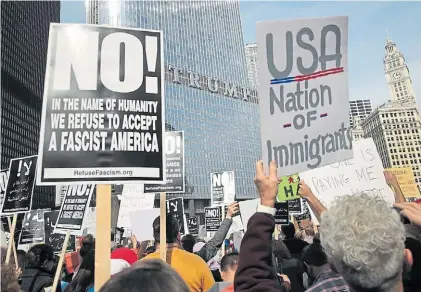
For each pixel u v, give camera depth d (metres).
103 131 3.72
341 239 1.60
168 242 4.41
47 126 3.62
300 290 5.27
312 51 3.48
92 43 3.85
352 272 1.58
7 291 2.76
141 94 3.90
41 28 136.25
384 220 1.60
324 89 3.48
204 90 118.50
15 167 8.88
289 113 3.40
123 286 1.23
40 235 13.02
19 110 112.12
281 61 3.44
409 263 1.93
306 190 3.70
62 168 3.58
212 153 114.25
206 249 5.79
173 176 7.81
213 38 127.75
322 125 3.44
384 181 5.84
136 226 7.80
